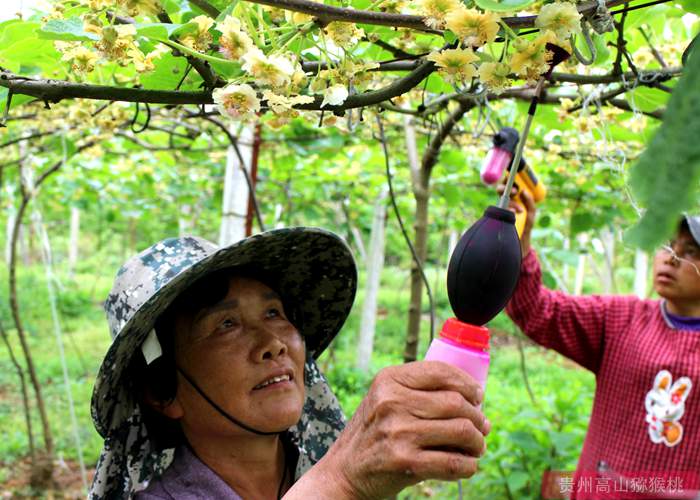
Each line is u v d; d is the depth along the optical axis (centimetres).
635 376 252
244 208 322
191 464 128
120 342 114
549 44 94
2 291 1302
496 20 85
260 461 133
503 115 302
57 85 102
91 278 1783
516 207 190
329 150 409
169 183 710
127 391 128
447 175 405
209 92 106
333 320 157
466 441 80
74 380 830
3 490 507
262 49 98
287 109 98
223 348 125
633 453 250
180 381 129
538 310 266
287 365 129
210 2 111
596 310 266
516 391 839
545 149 312
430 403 80
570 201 436
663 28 212
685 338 244
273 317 133
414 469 79
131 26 96
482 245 85
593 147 255
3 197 944
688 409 240
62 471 555
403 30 119
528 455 455
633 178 35
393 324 1289
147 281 124
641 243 34
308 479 87
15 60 126
